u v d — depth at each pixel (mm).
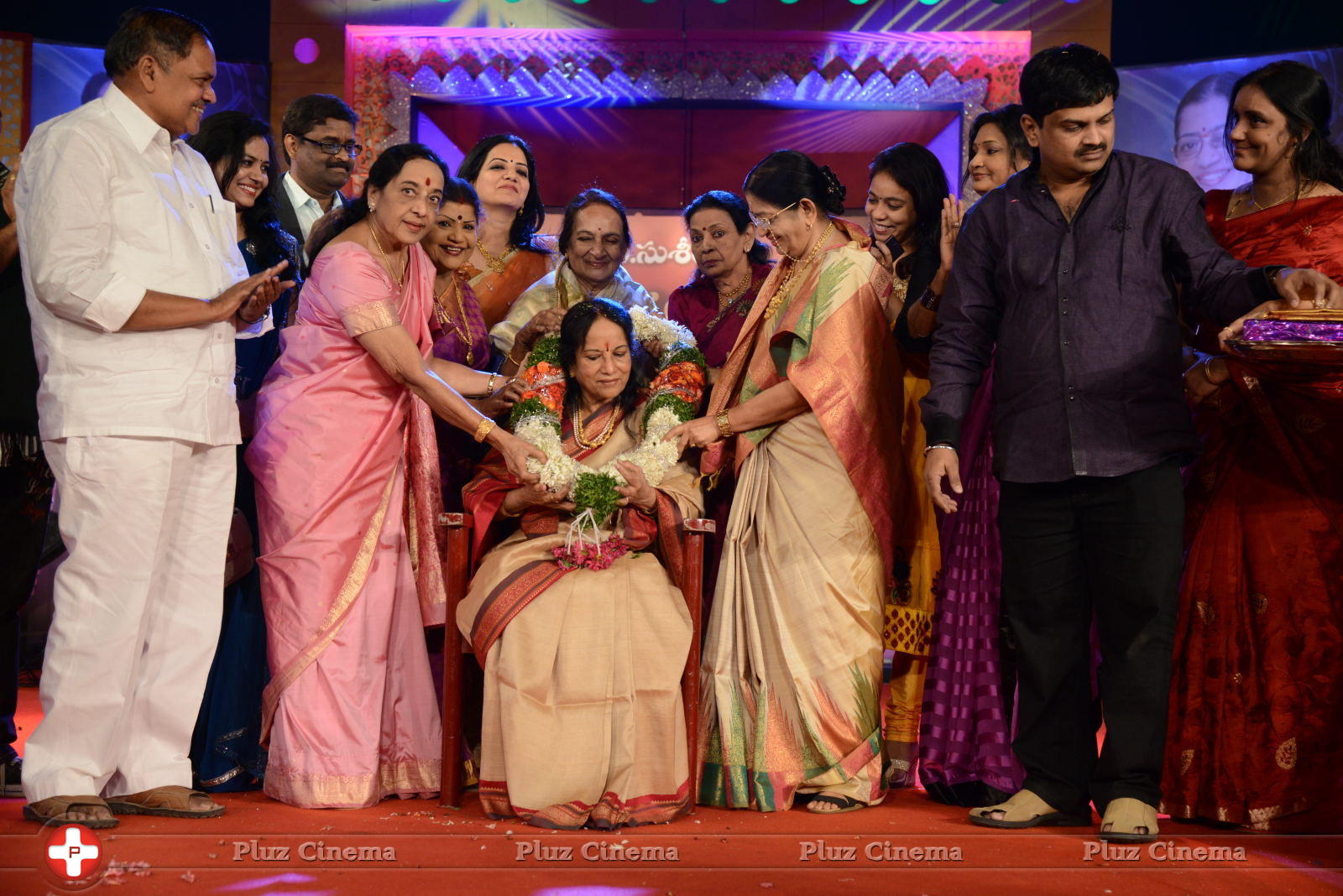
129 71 3553
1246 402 3738
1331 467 3658
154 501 3488
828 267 4102
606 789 3619
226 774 4020
